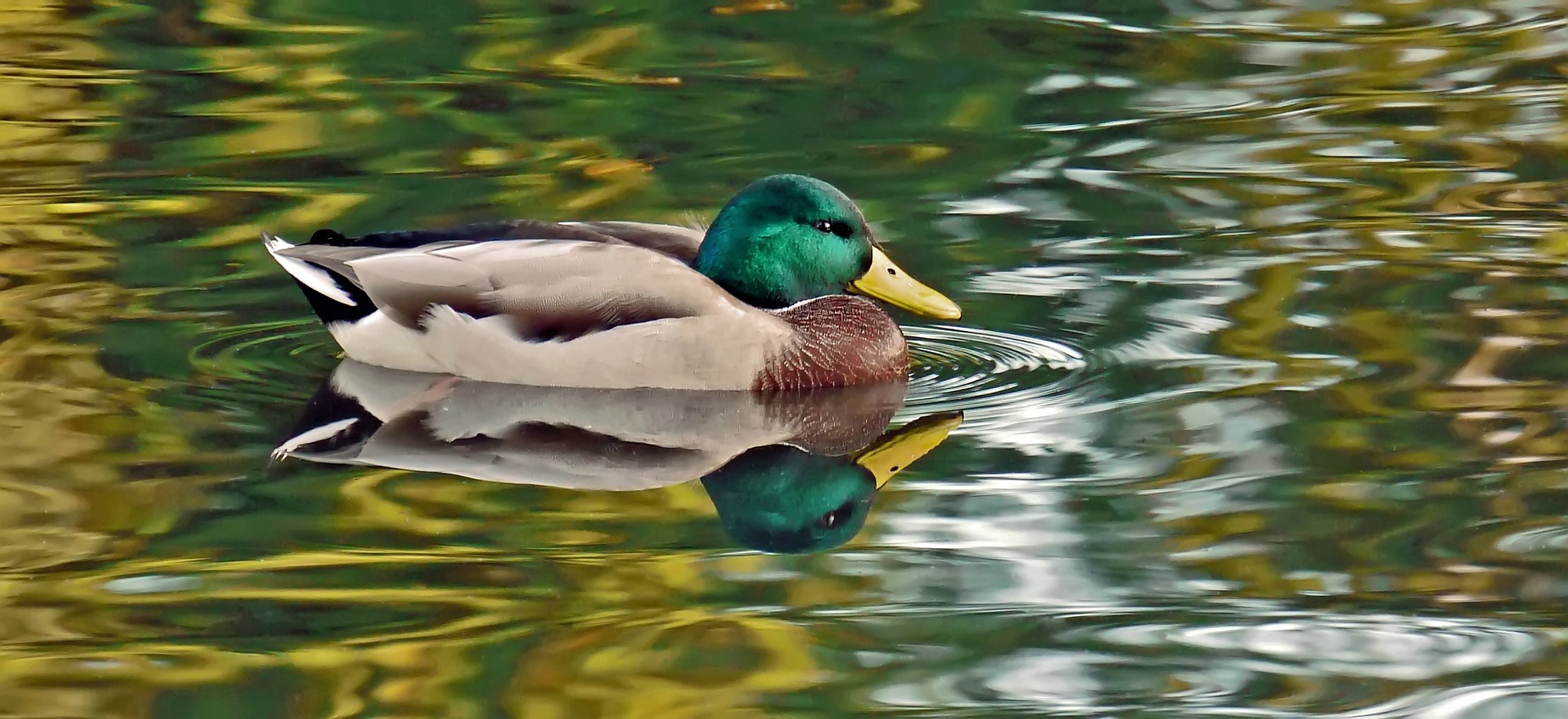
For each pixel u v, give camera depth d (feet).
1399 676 28.22
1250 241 50.44
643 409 41.65
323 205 53.26
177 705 27.37
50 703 27.40
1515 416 38.32
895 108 61.31
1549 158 56.44
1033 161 56.95
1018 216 52.60
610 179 55.21
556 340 42.91
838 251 45.29
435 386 42.96
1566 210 52.13
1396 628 29.68
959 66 65.21
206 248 50.29
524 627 29.89
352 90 62.80
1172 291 47.21
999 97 62.34
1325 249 49.67
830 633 29.78
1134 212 52.85
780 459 38.06
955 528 33.91
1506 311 44.78
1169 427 38.70
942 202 53.62
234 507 34.71
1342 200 53.47
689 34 68.69
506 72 64.59
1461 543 32.55
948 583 31.65
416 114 60.75
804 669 28.58
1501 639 29.27
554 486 36.19
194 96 62.03
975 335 45.44
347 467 36.96
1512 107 61.16
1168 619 30.17
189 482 35.91
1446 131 59.16
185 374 42.29
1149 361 42.75
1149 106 61.67
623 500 35.53
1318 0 72.18
